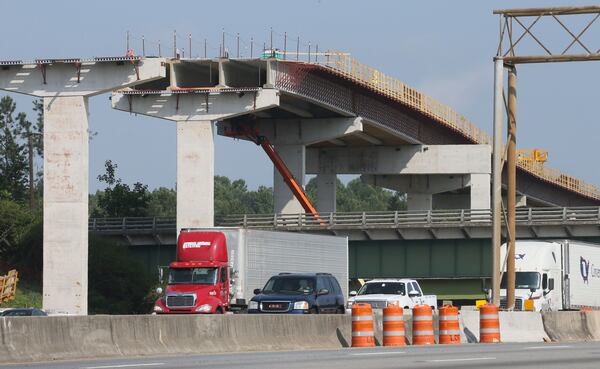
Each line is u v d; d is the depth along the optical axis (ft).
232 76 576.20
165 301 322.34
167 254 624.59
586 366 161.38
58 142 497.05
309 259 392.88
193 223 554.05
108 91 496.64
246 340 215.31
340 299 303.07
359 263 588.09
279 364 163.22
